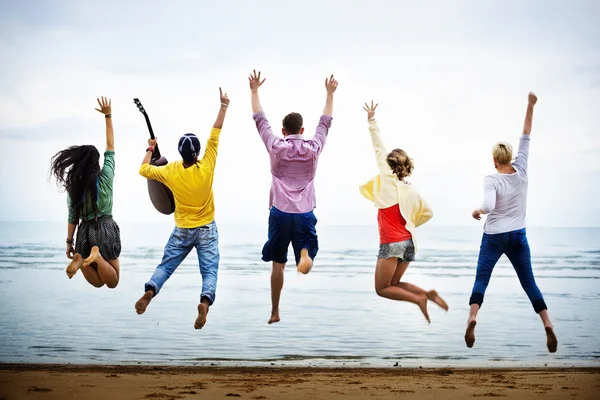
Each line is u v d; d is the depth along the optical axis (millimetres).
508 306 16641
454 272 29812
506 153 6277
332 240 57969
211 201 5969
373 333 11977
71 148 5910
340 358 9602
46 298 17141
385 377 7266
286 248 5945
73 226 5996
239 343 10836
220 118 5926
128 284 21594
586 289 22062
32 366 8500
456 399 5566
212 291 5770
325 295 18953
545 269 30734
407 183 6207
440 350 10336
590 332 12375
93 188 5875
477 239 59062
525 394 5844
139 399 5434
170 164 5910
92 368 8344
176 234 5918
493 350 10391
